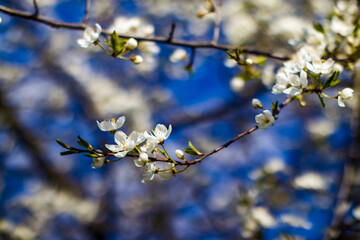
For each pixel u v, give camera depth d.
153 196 8.09
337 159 6.89
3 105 7.74
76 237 7.51
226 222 7.06
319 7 5.66
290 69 2.04
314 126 6.97
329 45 2.62
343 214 4.18
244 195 4.54
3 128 7.77
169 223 8.01
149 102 8.27
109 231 7.29
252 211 4.33
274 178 4.66
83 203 6.98
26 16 2.37
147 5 7.77
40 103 8.27
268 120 1.90
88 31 2.22
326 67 1.94
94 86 7.63
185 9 7.40
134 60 2.26
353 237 4.11
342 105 1.90
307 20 5.57
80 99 7.62
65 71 7.88
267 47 4.73
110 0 7.68
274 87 1.97
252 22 5.07
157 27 7.87
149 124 7.51
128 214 7.76
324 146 6.75
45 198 6.65
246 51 2.55
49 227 6.73
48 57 8.05
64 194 7.04
